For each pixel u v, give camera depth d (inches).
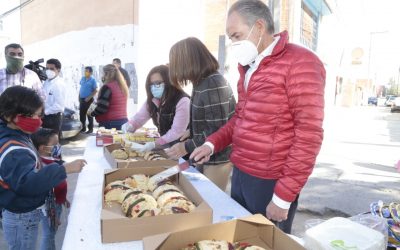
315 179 200.4
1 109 65.6
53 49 466.9
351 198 167.0
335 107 952.9
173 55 84.0
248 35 60.2
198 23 305.0
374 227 47.9
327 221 46.6
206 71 81.9
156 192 58.7
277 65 58.2
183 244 41.9
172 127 96.3
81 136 299.7
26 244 74.8
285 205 56.8
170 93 101.0
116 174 65.6
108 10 313.9
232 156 69.7
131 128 119.0
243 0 61.7
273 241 44.6
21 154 63.7
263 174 62.9
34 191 63.1
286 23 393.1
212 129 81.5
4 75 160.4
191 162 67.9
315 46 632.4
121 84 173.9
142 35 273.6
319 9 597.3
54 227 80.8
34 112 67.1
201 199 53.0
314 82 55.2
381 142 357.1
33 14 532.1
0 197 68.8
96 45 340.5
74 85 401.4
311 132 55.2
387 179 203.5
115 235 45.8
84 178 73.6
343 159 263.0
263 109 60.6
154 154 85.4
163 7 281.3
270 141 61.1
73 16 392.2
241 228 45.9
